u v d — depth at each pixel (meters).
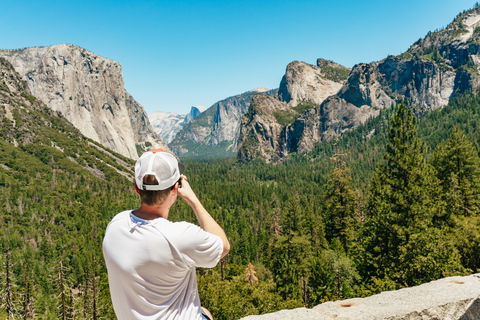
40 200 155.50
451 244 17.42
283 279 36.38
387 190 22.47
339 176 37.00
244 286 31.44
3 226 125.56
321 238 45.47
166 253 1.58
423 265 17.22
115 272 1.64
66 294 37.22
